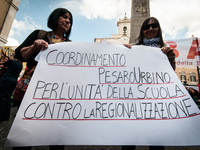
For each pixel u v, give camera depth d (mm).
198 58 3027
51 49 938
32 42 992
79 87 824
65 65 901
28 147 854
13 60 1812
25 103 709
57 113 717
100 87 842
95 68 925
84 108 750
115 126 701
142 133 684
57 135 655
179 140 670
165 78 910
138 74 921
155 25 1284
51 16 1114
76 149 1398
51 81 817
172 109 775
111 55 997
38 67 847
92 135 666
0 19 8891
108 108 764
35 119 682
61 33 1165
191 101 799
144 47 1056
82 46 1006
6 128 1842
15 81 1813
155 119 738
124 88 853
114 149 1430
